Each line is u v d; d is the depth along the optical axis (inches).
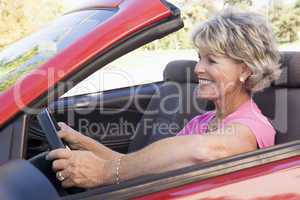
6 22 217.0
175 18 64.7
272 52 80.1
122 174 69.1
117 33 62.0
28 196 52.2
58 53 61.8
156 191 60.2
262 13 87.0
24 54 70.4
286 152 70.8
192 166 65.1
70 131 92.4
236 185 64.1
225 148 71.0
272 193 65.8
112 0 71.6
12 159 60.0
